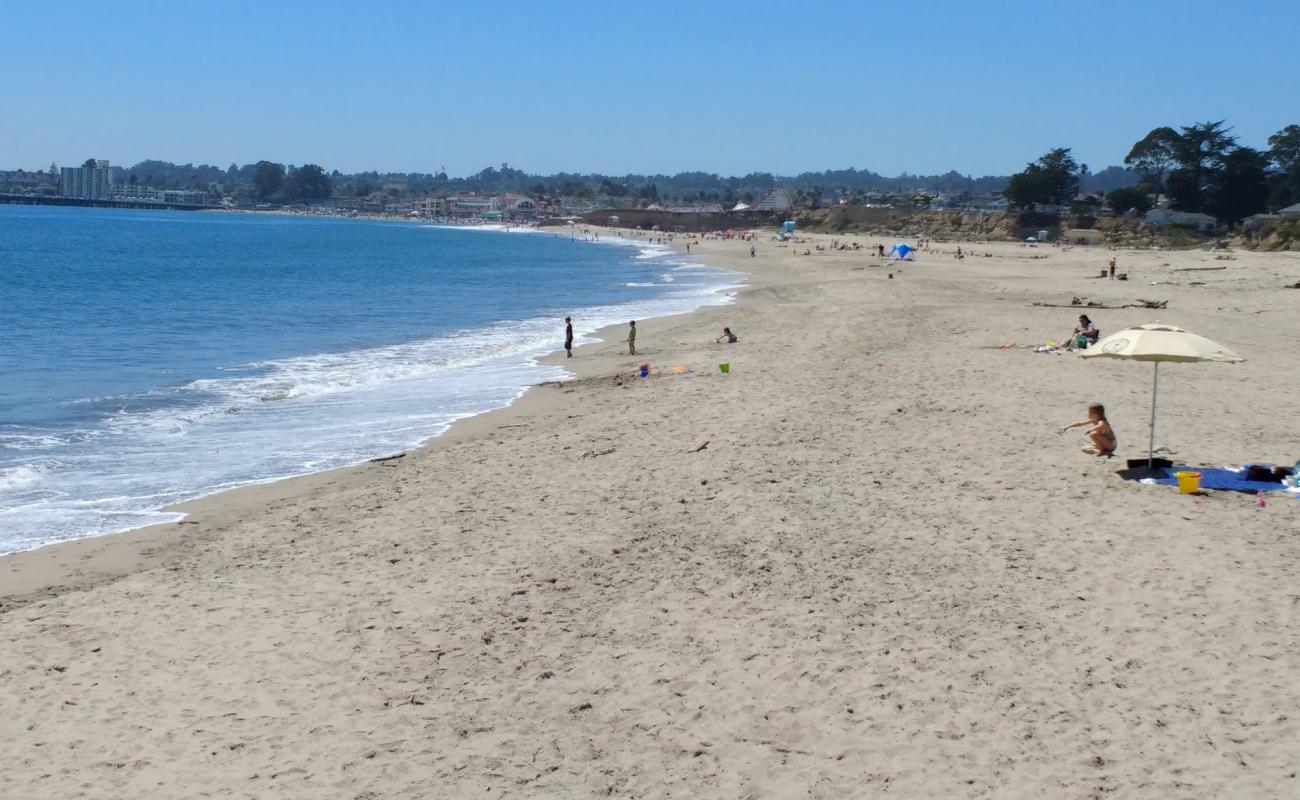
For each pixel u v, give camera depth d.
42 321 43.00
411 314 49.47
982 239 163.38
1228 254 96.56
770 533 13.59
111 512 16.20
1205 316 38.81
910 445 18.02
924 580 11.84
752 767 8.23
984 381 23.98
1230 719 8.65
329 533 14.64
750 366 28.44
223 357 33.94
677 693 9.45
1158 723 8.62
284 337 39.75
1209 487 14.89
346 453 20.12
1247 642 10.01
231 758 8.53
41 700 9.62
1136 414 20.06
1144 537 12.98
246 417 23.81
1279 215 130.88
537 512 15.13
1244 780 7.79
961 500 14.73
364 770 8.30
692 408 22.48
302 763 8.43
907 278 69.31
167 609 11.78
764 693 9.38
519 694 9.52
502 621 11.12
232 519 15.70
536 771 8.26
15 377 29.17
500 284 72.25
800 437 18.88
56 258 88.62
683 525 14.10
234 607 11.79
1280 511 13.88
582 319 47.00
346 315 48.66
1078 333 29.58
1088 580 11.68
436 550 13.58
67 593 12.64
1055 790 7.75
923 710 8.97
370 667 10.12
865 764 8.20
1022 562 12.29
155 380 29.00
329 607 11.69
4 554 14.23
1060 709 8.91
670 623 10.93
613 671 9.90
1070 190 164.38
